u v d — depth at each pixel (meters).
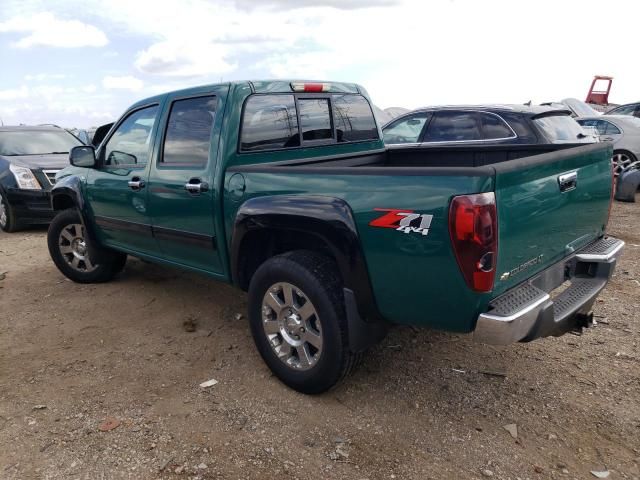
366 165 4.50
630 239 6.66
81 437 2.88
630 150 10.31
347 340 2.98
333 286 2.98
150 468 2.62
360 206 2.71
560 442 2.76
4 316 4.67
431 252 2.47
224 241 3.62
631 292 4.76
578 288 3.10
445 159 4.47
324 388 3.13
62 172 5.47
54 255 5.45
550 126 6.80
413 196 2.50
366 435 2.85
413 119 7.79
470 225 2.31
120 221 4.61
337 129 4.33
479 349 3.79
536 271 2.82
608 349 3.72
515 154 4.14
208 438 2.85
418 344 3.88
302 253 3.16
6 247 7.37
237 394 3.28
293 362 3.27
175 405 3.17
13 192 7.99
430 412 3.04
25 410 3.16
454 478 2.51
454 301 2.50
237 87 3.53
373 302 2.82
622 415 2.97
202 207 3.67
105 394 3.31
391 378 3.42
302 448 2.75
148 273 5.77
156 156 4.06
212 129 3.57
